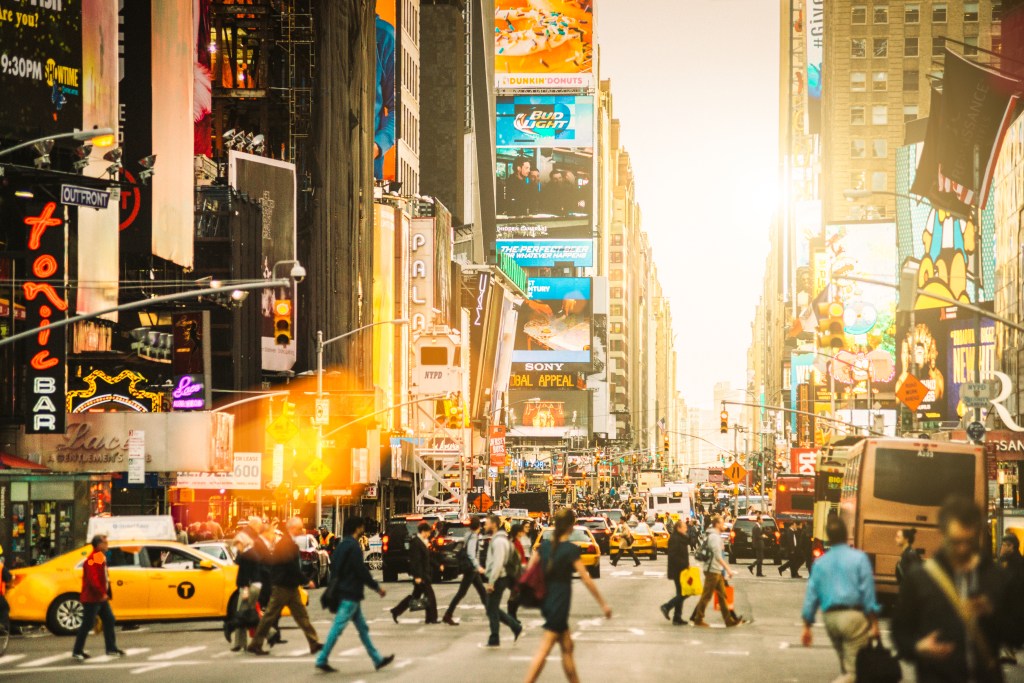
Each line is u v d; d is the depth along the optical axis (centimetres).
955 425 9081
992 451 5512
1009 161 7400
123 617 2911
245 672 2077
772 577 5634
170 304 6369
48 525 4381
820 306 4397
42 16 4894
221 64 8394
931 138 6819
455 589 4606
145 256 6138
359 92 9438
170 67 6241
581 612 3450
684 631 2864
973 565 959
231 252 6812
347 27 9050
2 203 4962
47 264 4766
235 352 6700
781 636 2739
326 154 8444
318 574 4703
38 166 4488
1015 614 958
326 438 7038
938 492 3294
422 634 2781
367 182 9825
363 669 2109
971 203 6619
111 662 2284
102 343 5847
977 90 6438
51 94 4909
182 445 5266
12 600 2905
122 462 5209
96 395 5931
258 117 8381
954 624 934
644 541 7000
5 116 4762
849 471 3606
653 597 4088
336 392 7194
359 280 9388
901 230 10394
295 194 7681
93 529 3194
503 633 2800
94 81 5125
